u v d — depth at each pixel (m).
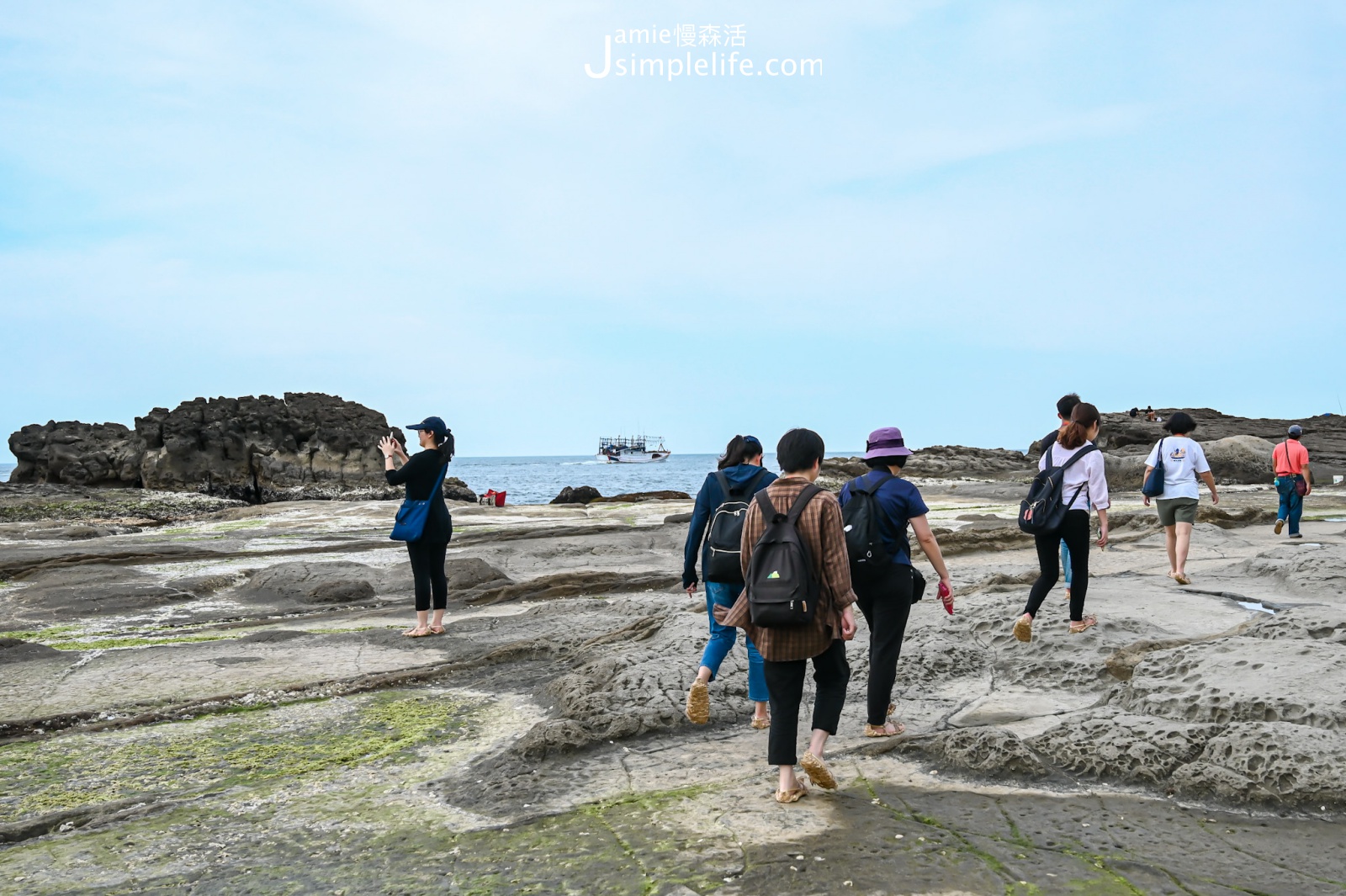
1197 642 5.93
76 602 11.22
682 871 3.48
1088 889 3.21
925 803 4.09
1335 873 3.30
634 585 11.98
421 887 3.47
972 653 6.61
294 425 48.84
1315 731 4.24
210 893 3.50
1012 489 32.25
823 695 4.27
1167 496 8.70
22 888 3.58
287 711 6.34
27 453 45.69
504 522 21.83
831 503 4.13
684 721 5.47
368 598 11.78
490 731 5.72
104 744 5.62
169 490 45.28
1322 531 14.30
